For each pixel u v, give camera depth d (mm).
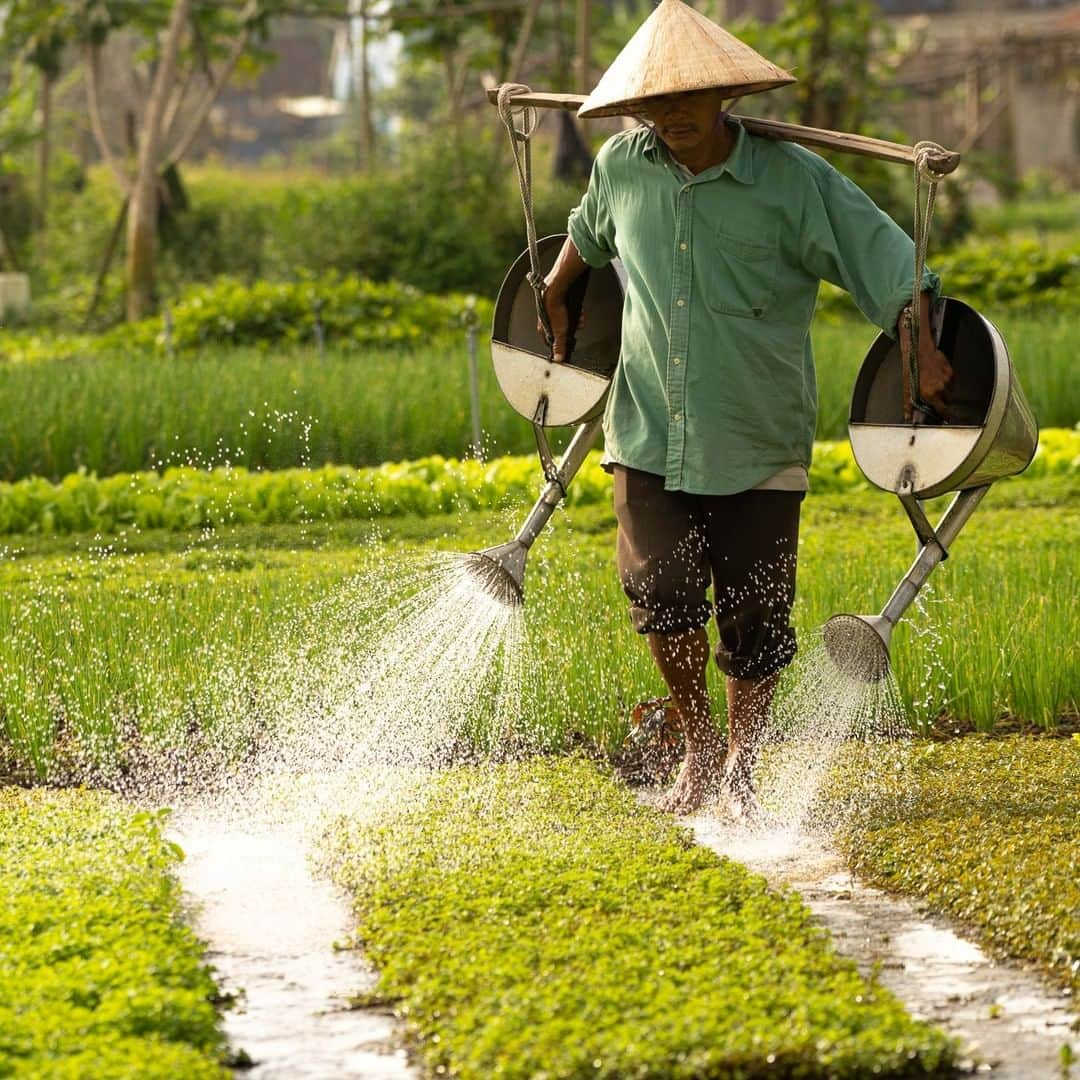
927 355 10844
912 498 11172
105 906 9398
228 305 43875
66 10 59625
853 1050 7621
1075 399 32625
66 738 13977
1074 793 11844
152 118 54031
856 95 63312
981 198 110312
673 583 11578
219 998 8711
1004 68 100062
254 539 23000
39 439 28828
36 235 71688
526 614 15680
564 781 12422
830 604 15812
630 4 93188
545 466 12578
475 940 9023
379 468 29125
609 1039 7609
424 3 64938
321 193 58938
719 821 11805
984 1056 7980
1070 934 9156
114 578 19547
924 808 11656
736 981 8359
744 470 11453
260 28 60250
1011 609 15781
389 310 44625
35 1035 7543
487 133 62125
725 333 11344
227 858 11125
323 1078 7824
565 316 12508
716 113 11258
